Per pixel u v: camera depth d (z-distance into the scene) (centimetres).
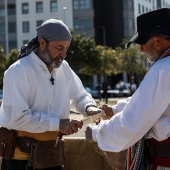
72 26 5331
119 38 5500
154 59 243
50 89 289
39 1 5347
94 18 5372
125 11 5503
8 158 287
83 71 3653
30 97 284
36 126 276
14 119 276
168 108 231
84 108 314
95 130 250
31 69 282
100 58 3250
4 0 5422
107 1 5500
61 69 301
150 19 241
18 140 287
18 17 5397
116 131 236
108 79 5347
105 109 299
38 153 285
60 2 5316
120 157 295
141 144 243
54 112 294
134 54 3869
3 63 3391
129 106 234
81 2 5341
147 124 229
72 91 318
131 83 3528
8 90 279
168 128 230
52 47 280
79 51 3162
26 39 5372
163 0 5859
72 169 375
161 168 238
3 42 5434
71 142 374
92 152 371
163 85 227
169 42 238
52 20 285
